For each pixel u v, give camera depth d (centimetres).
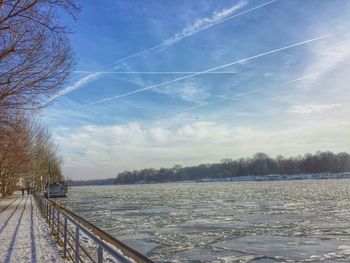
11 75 1165
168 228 3341
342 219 3847
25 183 10700
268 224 3538
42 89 1237
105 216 4469
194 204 6612
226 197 8706
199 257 2109
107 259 1324
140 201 7894
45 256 1235
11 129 1734
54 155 9425
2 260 1177
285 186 14650
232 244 2512
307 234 2903
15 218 2700
